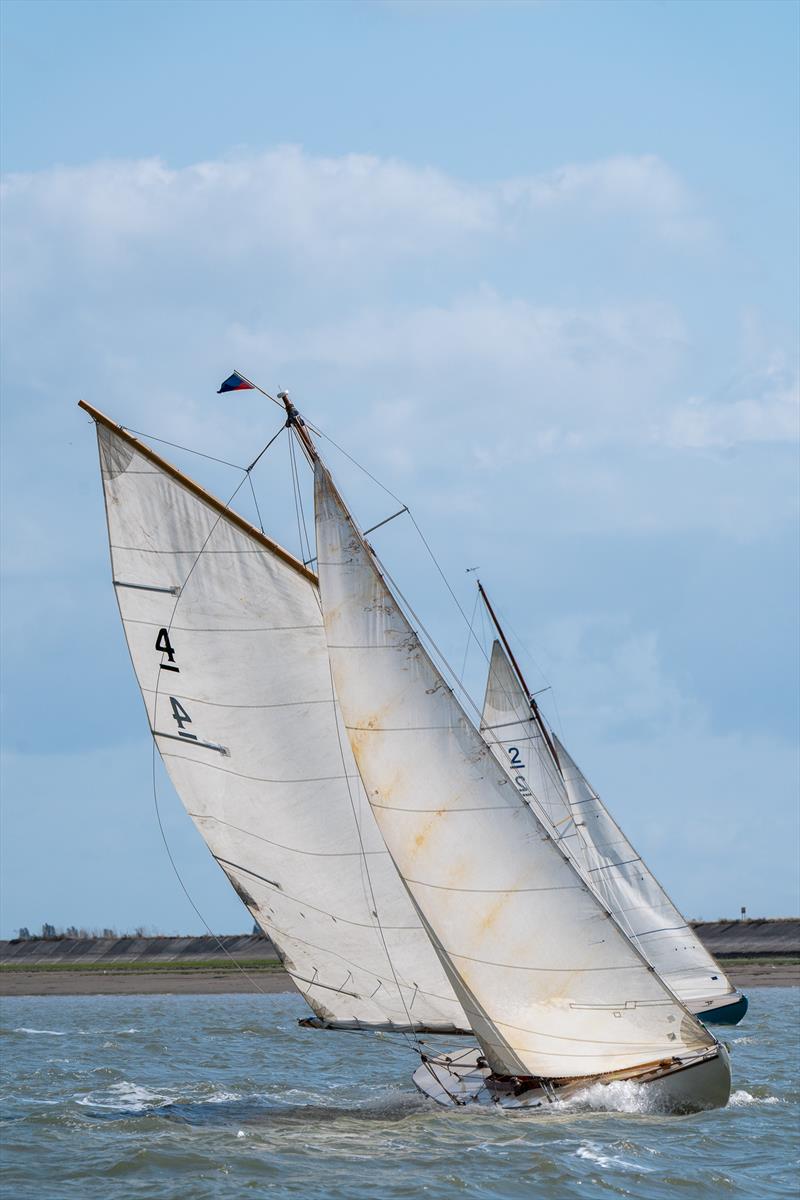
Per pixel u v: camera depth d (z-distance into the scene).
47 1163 128.88
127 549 140.12
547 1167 120.06
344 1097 171.25
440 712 135.12
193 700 141.12
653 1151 126.81
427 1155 126.56
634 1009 136.12
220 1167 124.25
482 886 134.62
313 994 147.50
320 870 142.38
